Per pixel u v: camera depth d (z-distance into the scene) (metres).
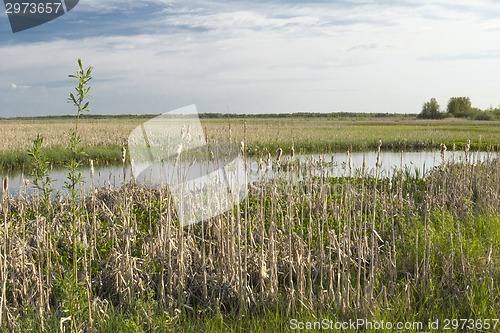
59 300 5.18
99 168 21.53
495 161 12.55
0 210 8.66
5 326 4.67
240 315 5.05
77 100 4.30
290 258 5.64
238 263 5.27
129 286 5.39
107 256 6.38
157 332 4.73
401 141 34.59
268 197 9.44
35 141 4.47
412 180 12.83
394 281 5.72
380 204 8.98
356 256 6.70
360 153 29.69
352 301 5.25
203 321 5.11
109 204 9.40
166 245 5.91
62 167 21.77
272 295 5.35
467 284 5.68
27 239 6.84
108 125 51.34
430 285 5.52
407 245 6.84
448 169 12.47
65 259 6.20
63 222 7.76
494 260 6.24
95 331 4.57
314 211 8.79
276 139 32.62
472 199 10.30
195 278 5.75
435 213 8.32
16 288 5.48
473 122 88.81
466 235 7.54
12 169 21.86
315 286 5.75
